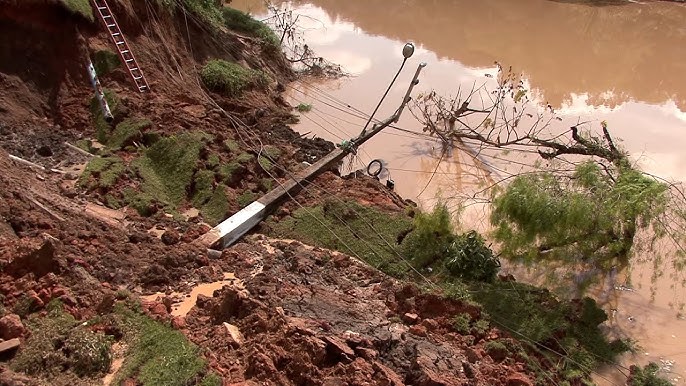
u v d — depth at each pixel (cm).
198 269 1192
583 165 1403
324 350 902
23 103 1617
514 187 1354
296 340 915
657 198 1316
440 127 2098
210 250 1271
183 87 1947
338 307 1117
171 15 2108
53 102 1680
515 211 1327
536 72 2697
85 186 1393
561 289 1384
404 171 1867
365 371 884
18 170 1314
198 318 1015
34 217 1141
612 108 2345
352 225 1463
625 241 1386
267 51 2470
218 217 1436
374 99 2312
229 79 2045
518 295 1262
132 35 1920
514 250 1365
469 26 3309
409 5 3688
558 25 3381
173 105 1817
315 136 1970
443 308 1195
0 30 1634
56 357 861
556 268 1416
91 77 1711
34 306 937
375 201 1563
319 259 1323
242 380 862
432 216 1398
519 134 2094
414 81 1892
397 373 939
